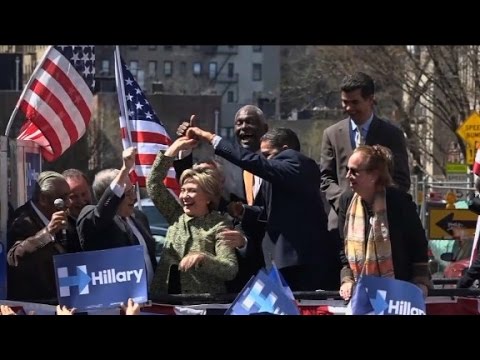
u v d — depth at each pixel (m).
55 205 6.03
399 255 6.05
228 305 6.06
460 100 34.06
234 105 91.56
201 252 6.12
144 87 105.38
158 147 8.17
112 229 6.29
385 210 6.04
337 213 7.15
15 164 6.86
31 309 5.93
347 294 6.09
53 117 7.61
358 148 6.10
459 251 14.62
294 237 6.54
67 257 5.68
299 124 57.00
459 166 25.44
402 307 5.69
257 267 6.70
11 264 6.05
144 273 5.73
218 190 6.32
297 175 6.50
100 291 5.70
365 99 7.34
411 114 36.25
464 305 6.34
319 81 43.44
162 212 6.59
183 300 6.02
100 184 6.67
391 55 34.94
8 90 50.19
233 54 110.31
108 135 53.09
